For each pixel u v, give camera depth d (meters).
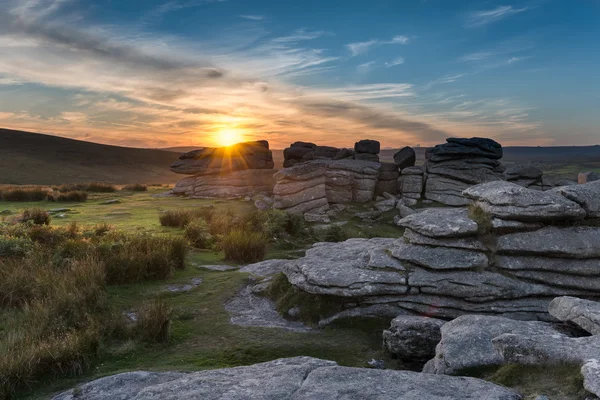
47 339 6.84
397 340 7.13
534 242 8.63
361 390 4.32
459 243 8.91
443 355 5.67
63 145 117.94
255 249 14.07
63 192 29.58
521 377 4.68
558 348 4.75
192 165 34.12
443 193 26.42
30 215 17.77
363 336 8.14
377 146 31.41
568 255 8.43
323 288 8.84
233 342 7.63
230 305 9.76
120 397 5.11
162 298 9.88
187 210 20.86
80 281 9.24
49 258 10.75
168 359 6.88
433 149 29.44
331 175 26.52
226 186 32.50
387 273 8.88
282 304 9.43
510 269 8.56
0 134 110.81
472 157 27.17
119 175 103.25
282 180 24.47
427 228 9.20
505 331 5.92
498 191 9.27
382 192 27.86
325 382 4.55
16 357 6.05
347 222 22.84
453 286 8.41
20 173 82.12
